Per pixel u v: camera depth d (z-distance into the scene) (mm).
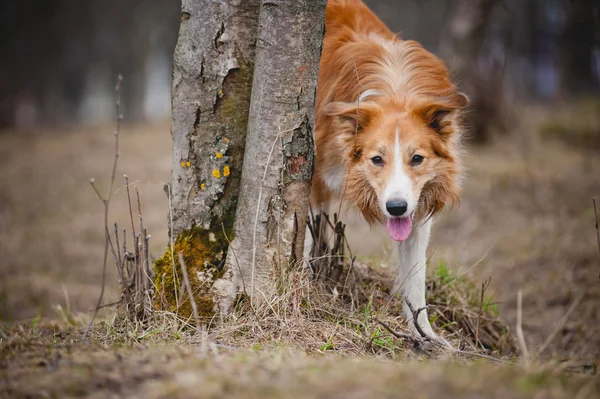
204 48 8117
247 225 8219
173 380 5570
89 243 18703
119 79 8430
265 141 8031
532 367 6301
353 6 11156
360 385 5305
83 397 5391
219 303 8180
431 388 5262
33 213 21594
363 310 9039
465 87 25453
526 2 45812
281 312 8039
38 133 38969
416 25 53250
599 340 11711
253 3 8195
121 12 57625
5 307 13625
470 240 17234
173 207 8445
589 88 39125
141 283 8281
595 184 20547
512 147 25281
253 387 5312
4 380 5773
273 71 7906
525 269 15102
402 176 9180
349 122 9539
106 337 7695
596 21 36125
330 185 10156
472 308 10555
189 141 8273
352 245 16453
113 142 33469
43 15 56156
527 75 46781
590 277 14188
